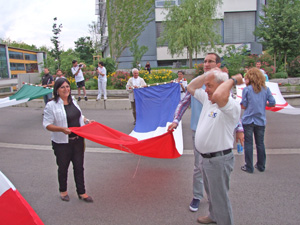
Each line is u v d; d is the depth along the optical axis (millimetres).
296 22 16016
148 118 7406
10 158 6031
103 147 6723
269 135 7488
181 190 4387
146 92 7512
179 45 21344
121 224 3484
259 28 17344
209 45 24359
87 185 4621
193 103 3793
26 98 8461
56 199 4148
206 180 3156
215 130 2750
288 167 5242
